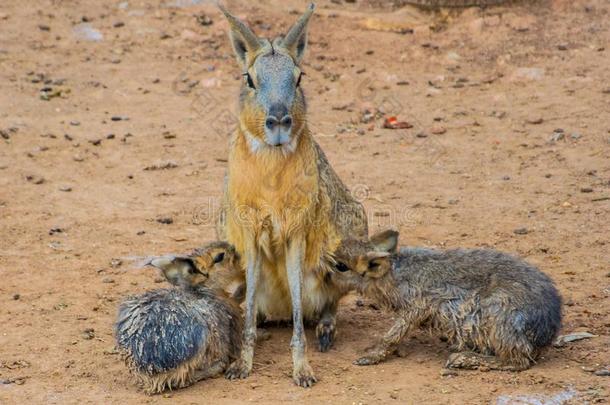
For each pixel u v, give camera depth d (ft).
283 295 37.52
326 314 37.22
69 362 35.06
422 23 81.71
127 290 42.11
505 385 32.32
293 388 32.91
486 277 34.12
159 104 68.44
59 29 80.33
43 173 57.00
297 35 36.32
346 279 35.99
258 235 35.60
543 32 78.64
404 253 35.65
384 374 33.81
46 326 38.27
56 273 44.04
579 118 63.05
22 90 69.26
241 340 36.04
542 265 43.60
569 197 51.88
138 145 61.62
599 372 32.89
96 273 44.11
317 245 36.45
